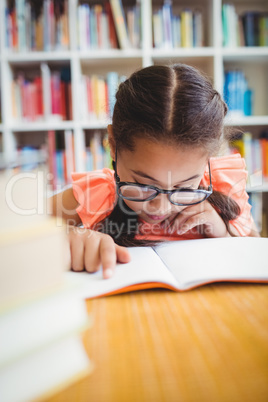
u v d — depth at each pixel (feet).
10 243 0.58
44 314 0.62
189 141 1.82
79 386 0.69
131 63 5.90
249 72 6.59
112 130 2.30
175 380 0.71
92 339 0.89
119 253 1.47
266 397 0.64
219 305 1.10
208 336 0.89
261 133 6.38
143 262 1.46
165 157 1.83
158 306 1.10
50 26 5.34
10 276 0.59
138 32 5.43
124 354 0.81
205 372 0.73
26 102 5.49
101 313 1.06
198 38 5.56
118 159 2.18
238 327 0.94
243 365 0.75
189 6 6.10
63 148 6.07
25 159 0.73
